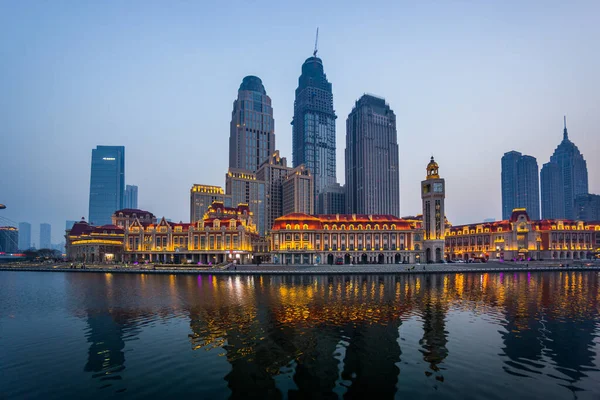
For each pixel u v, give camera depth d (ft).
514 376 111.14
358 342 144.87
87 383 107.34
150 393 100.78
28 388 104.12
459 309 211.00
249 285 336.08
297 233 647.97
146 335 155.94
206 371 115.85
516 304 228.22
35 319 188.03
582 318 187.73
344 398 97.19
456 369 116.88
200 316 192.44
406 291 289.94
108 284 350.64
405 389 102.27
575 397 97.14
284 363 122.52
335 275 447.42
